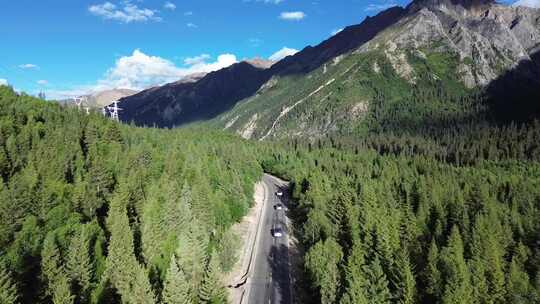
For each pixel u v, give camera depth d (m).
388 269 72.75
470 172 179.88
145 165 115.25
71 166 98.69
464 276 66.31
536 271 80.12
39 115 131.12
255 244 108.88
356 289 62.69
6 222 65.69
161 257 72.19
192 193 95.50
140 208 85.88
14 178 77.62
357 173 157.12
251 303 78.06
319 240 89.75
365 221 88.25
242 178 144.00
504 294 70.62
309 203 122.50
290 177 189.38
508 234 90.75
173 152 130.62
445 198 116.44
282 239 114.06
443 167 188.12
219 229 98.44
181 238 72.00
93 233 70.38
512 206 113.75
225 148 175.50
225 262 85.12
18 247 61.81
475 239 80.94
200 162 126.81
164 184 96.88
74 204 80.75
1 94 135.12
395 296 66.56
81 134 126.38
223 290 68.38
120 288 59.28
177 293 56.12
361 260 73.62
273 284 86.38
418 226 97.38
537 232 95.44
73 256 58.50
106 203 90.12
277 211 143.12
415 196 119.56
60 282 51.91
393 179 147.75
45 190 78.69
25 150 99.31
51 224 71.00
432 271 68.88
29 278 60.00
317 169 164.38
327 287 68.25
